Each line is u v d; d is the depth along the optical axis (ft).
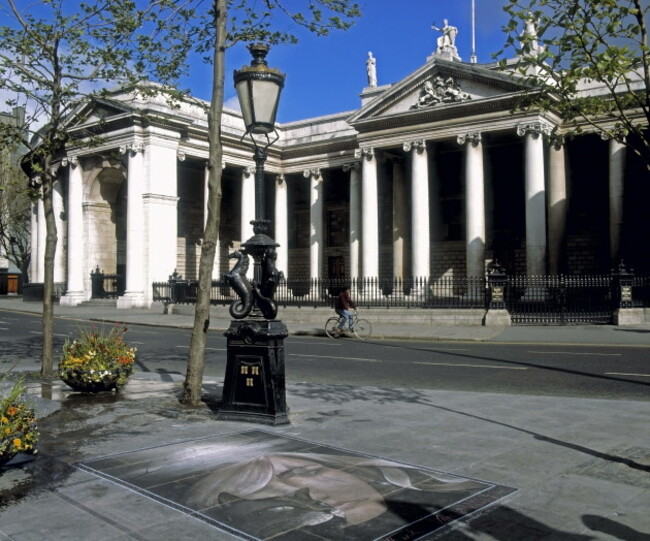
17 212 178.29
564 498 18.51
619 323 90.89
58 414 30.45
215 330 93.66
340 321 84.64
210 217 34.04
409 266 156.46
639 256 126.41
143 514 17.16
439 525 16.44
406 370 49.93
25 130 45.55
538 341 74.84
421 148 136.36
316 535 15.76
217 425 28.02
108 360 36.42
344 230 181.37
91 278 152.97
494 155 154.20
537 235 121.49
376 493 18.85
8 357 56.59
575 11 23.81
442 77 133.08
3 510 17.46
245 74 30.78
